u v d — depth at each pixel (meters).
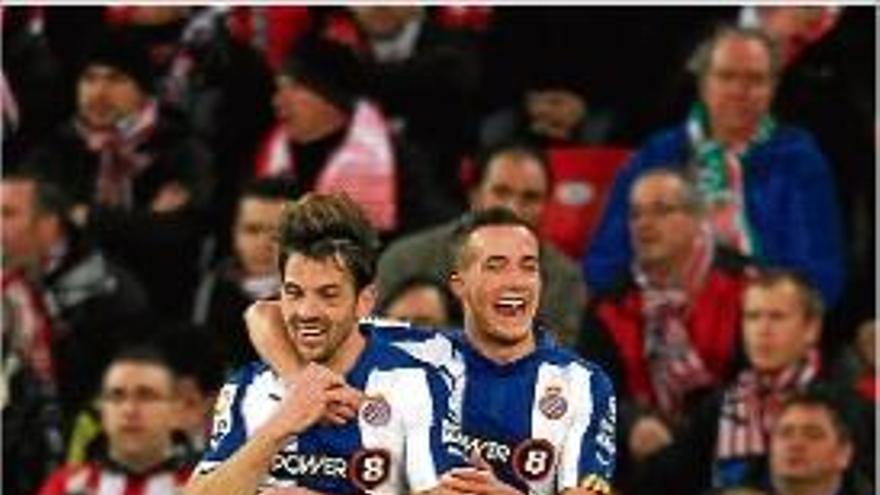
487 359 14.91
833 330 23.75
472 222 14.94
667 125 24.83
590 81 25.03
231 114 25.14
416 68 24.69
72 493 21.94
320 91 24.14
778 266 23.70
